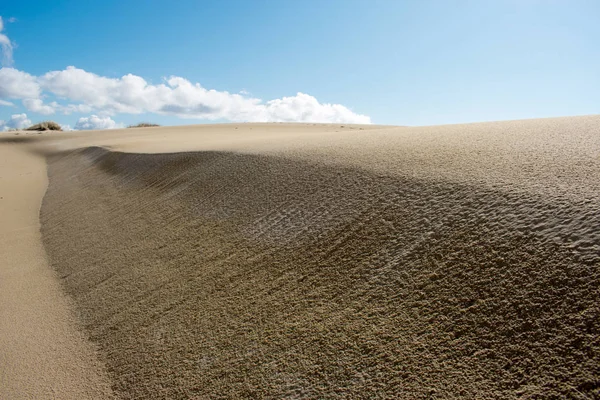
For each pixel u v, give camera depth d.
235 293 3.45
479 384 1.90
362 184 4.59
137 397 2.64
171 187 7.64
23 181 14.23
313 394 2.21
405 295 2.65
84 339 3.54
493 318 2.20
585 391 1.68
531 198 3.07
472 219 3.09
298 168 6.05
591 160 3.69
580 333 1.91
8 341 3.72
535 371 1.85
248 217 4.91
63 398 2.82
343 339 2.50
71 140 26.91
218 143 12.16
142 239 5.53
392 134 8.43
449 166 4.41
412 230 3.30
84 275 4.99
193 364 2.78
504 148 4.83
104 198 8.81
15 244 7.03
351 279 3.05
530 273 2.35
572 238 2.45
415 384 2.03
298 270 3.44
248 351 2.71
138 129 33.81
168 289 3.93
